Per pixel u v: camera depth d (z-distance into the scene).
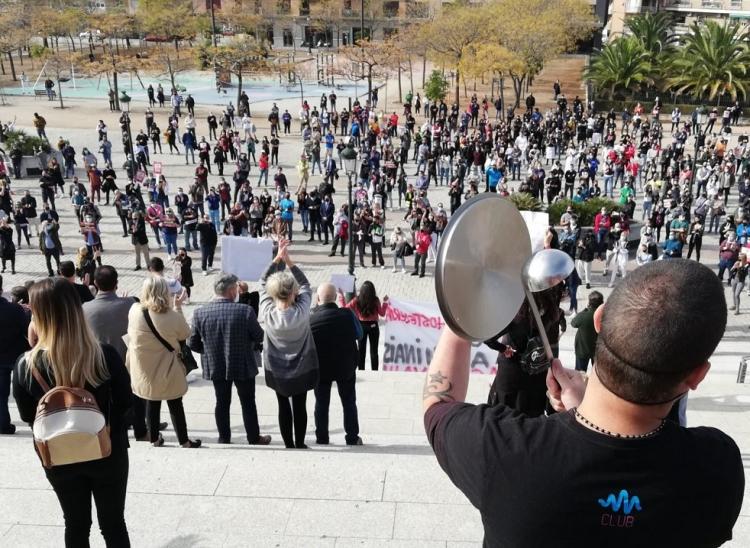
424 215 23.06
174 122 41.25
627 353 1.37
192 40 70.88
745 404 10.38
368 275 23.41
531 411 4.64
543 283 1.75
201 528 4.35
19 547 4.16
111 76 65.94
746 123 51.38
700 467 1.45
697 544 1.48
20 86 61.91
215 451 5.35
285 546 4.17
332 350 6.97
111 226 28.12
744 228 23.84
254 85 65.69
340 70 58.16
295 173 36.94
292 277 6.38
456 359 1.81
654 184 29.52
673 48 56.78
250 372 6.99
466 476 1.54
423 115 53.31
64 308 3.32
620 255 22.20
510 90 62.91
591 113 47.62
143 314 6.09
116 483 3.68
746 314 19.94
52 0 74.50
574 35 56.62
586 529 1.43
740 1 68.25
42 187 29.16
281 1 80.50
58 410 3.33
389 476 4.88
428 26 53.81
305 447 6.87
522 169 37.09
